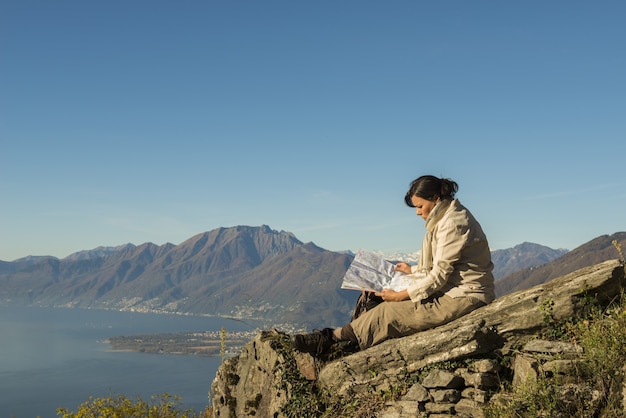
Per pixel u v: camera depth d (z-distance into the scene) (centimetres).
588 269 485
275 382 556
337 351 548
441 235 501
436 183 513
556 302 471
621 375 426
